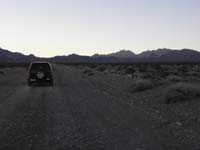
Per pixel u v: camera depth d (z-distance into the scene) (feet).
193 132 38.45
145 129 39.99
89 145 32.17
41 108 56.29
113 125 42.29
